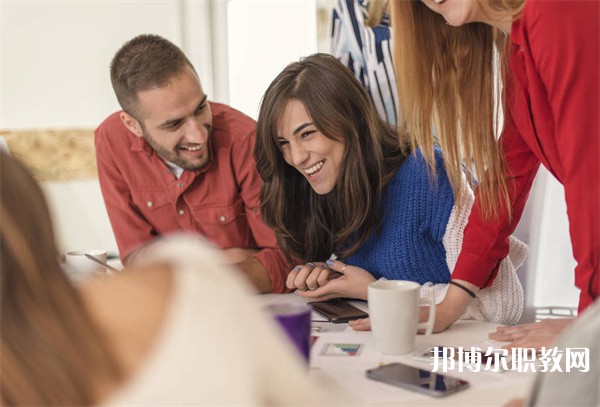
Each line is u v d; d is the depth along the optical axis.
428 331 1.33
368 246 1.73
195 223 2.07
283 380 0.70
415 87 1.48
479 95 1.46
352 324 1.41
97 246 3.36
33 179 0.63
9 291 0.58
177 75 1.83
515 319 1.57
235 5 3.26
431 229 1.66
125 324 0.62
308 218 1.74
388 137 1.71
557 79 1.21
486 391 1.06
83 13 3.28
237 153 2.01
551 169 1.38
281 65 3.26
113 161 2.06
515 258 1.69
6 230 0.59
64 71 3.31
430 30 1.44
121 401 0.60
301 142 1.62
